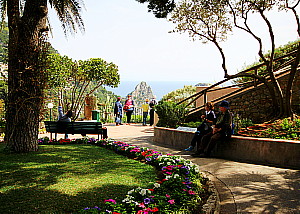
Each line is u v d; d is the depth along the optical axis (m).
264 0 9.85
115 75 23.34
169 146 10.08
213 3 11.38
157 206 3.56
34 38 7.25
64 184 4.78
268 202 4.40
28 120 7.39
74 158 6.86
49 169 5.71
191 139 9.27
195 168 5.75
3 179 4.99
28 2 7.30
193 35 12.48
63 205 3.88
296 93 11.30
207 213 3.81
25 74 7.19
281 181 5.50
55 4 8.48
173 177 4.91
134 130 15.38
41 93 7.50
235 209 4.16
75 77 17.75
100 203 3.96
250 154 7.39
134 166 6.21
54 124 9.91
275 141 6.88
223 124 7.89
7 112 7.57
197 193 4.44
